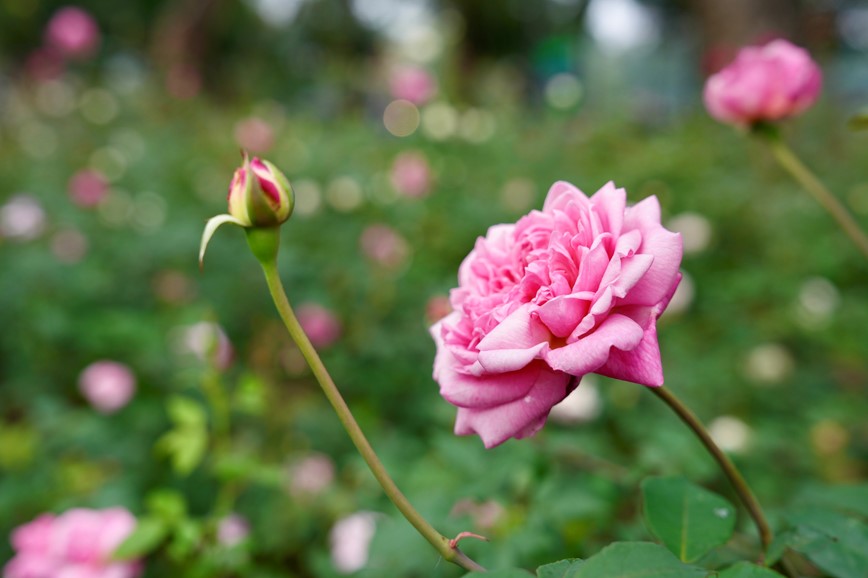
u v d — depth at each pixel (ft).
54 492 2.68
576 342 0.91
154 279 4.15
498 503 1.69
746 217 4.87
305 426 2.91
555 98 7.55
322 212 4.80
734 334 3.71
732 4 7.68
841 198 5.18
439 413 2.18
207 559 1.76
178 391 3.13
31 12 16.70
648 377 0.92
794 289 4.04
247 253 4.10
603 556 0.83
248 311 3.81
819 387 3.42
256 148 5.63
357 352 3.35
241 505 2.58
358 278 3.76
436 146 6.08
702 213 4.84
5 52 15.74
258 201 0.95
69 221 4.74
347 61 9.04
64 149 6.51
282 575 2.03
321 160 5.67
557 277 0.94
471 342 0.97
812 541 1.04
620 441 2.64
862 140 6.45
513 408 0.94
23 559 1.88
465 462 1.83
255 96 9.46
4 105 8.36
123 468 2.87
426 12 20.70
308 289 3.86
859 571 1.02
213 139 6.59
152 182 5.61
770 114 1.69
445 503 1.68
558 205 1.01
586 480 1.85
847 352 3.62
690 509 1.09
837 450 2.87
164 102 7.93
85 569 1.84
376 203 4.80
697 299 4.07
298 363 3.25
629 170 5.44
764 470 2.45
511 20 20.65
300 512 2.36
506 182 5.29
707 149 6.03
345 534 2.00
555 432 2.01
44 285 4.05
